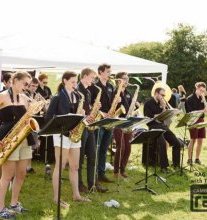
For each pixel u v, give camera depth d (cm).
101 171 786
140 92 2923
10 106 536
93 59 1008
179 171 894
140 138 700
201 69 3972
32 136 555
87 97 675
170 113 757
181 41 4003
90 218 596
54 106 596
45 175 819
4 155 524
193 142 972
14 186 586
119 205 655
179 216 622
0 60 817
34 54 929
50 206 636
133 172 895
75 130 604
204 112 902
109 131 767
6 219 564
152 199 703
